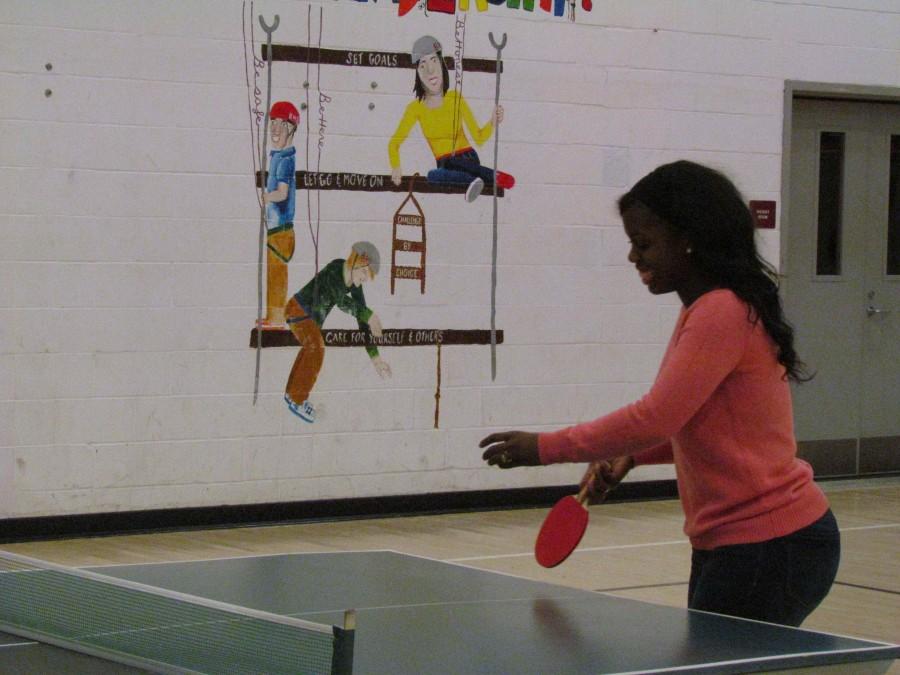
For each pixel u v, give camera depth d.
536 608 2.55
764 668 2.07
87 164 6.47
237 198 6.80
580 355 7.67
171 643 2.19
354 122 7.06
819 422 8.53
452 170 7.30
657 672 1.97
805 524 2.43
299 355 6.98
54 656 2.24
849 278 8.57
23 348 6.38
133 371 6.61
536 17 7.47
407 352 7.23
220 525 6.82
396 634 2.28
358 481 7.15
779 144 8.17
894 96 8.47
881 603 5.17
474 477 7.44
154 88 6.59
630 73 7.73
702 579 2.51
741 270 2.39
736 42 8.02
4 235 6.32
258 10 6.81
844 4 8.30
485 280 7.41
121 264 6.56
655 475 7.93
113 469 6.59
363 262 7.11
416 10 7.18
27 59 6.33
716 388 2.39
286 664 1.97
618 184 7.72
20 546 6.24
